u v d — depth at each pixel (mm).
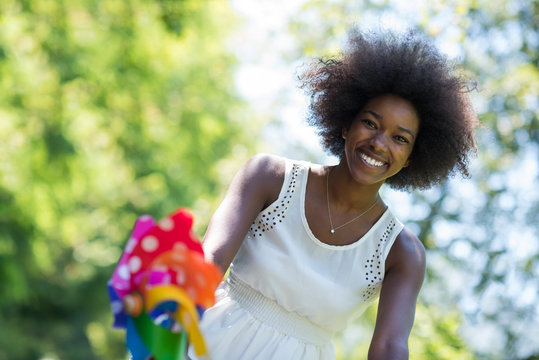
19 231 10766
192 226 2049
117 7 12320
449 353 6363
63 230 12227
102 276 15984
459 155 3381
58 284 16266
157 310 2088
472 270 9078
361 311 3406
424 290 8906
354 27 3416
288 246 3166
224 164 13586
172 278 2053
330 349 3398
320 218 3203
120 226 15359
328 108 3404
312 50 7895
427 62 3178
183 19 12602
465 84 3375
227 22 13523
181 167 14328
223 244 2934
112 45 12336
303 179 3213
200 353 2014
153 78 13172
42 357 16266
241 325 3197
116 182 13758
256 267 3176
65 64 11750
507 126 9297
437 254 8984
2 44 10406
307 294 3186
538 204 9328
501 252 9102
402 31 3332
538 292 9062
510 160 9383
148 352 2047
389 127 3076
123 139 13578
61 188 11391
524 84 9023
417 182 3457
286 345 3211
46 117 11312
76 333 17125
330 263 3232
